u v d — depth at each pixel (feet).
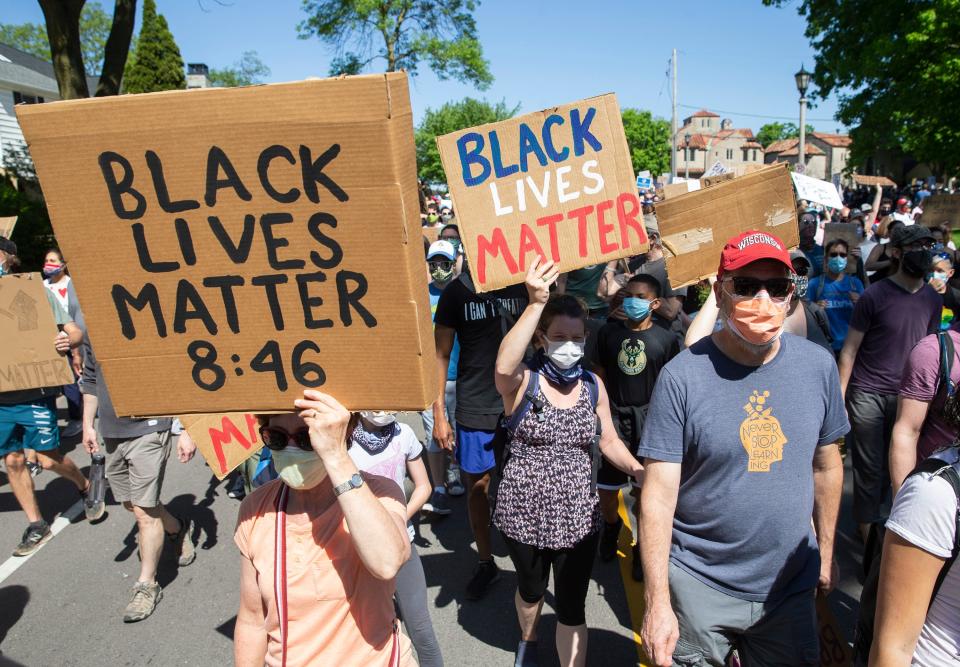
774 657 7.30
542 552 9.47
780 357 7.11
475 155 8.63
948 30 55.21
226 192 5.13
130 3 41.91
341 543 5.68
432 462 16.03
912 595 5.10
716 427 7.03
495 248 8.72
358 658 5.69
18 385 14.57
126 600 13.21
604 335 13.53
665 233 10.63
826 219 60.80
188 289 5.37
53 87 103.76
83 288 5.42
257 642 5.89
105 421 12.36
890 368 12.82
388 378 5.31
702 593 7.34
